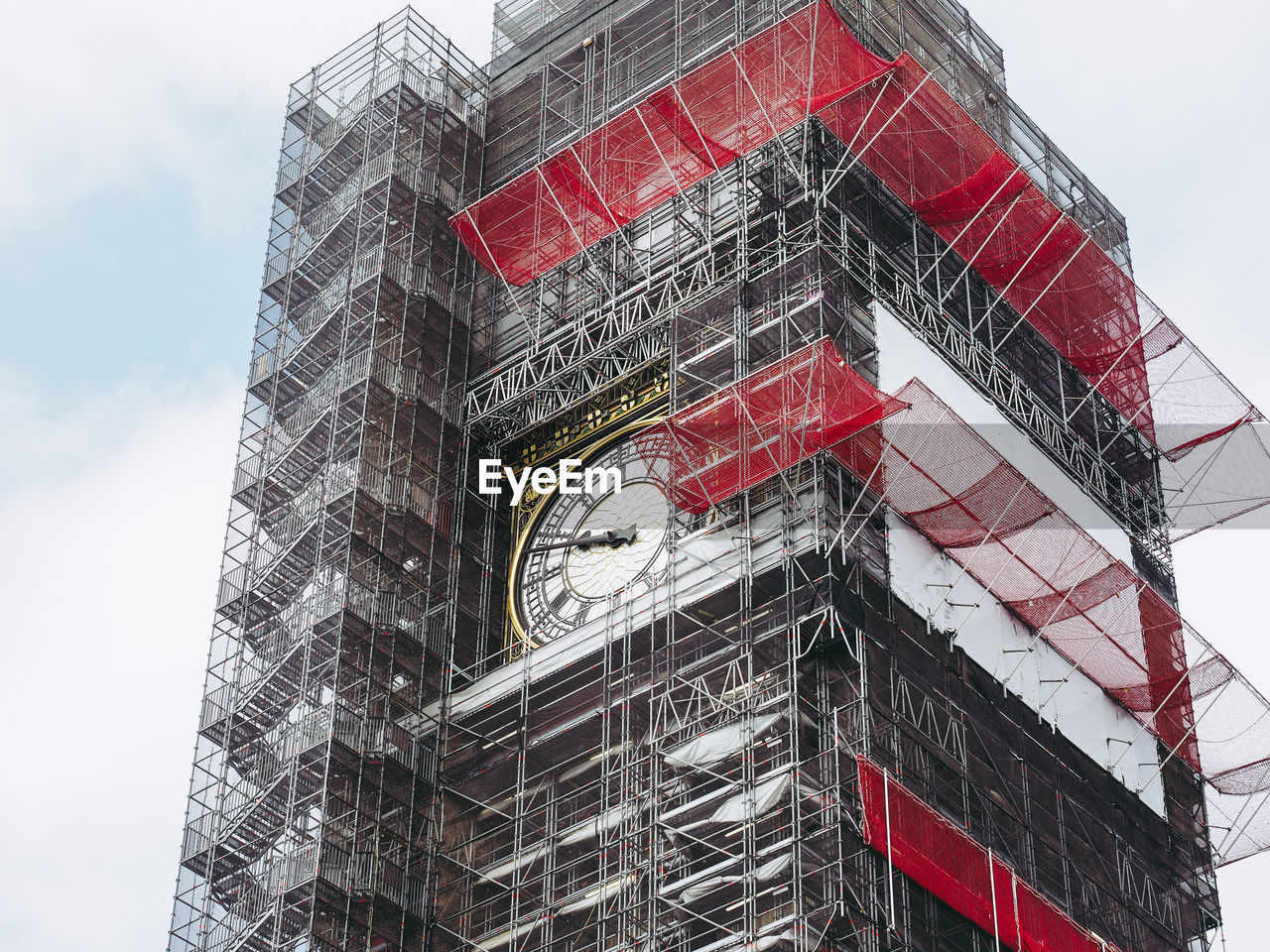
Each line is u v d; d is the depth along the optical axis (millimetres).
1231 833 71375
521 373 75500
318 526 71500
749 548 63469
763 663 61656
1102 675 68688
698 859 59219
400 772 66812
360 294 76812
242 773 68500
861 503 63844
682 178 73125
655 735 62969
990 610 66000
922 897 58281
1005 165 72312
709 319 68938
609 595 69125
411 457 73312
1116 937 64875
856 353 66750
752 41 71625
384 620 69875
